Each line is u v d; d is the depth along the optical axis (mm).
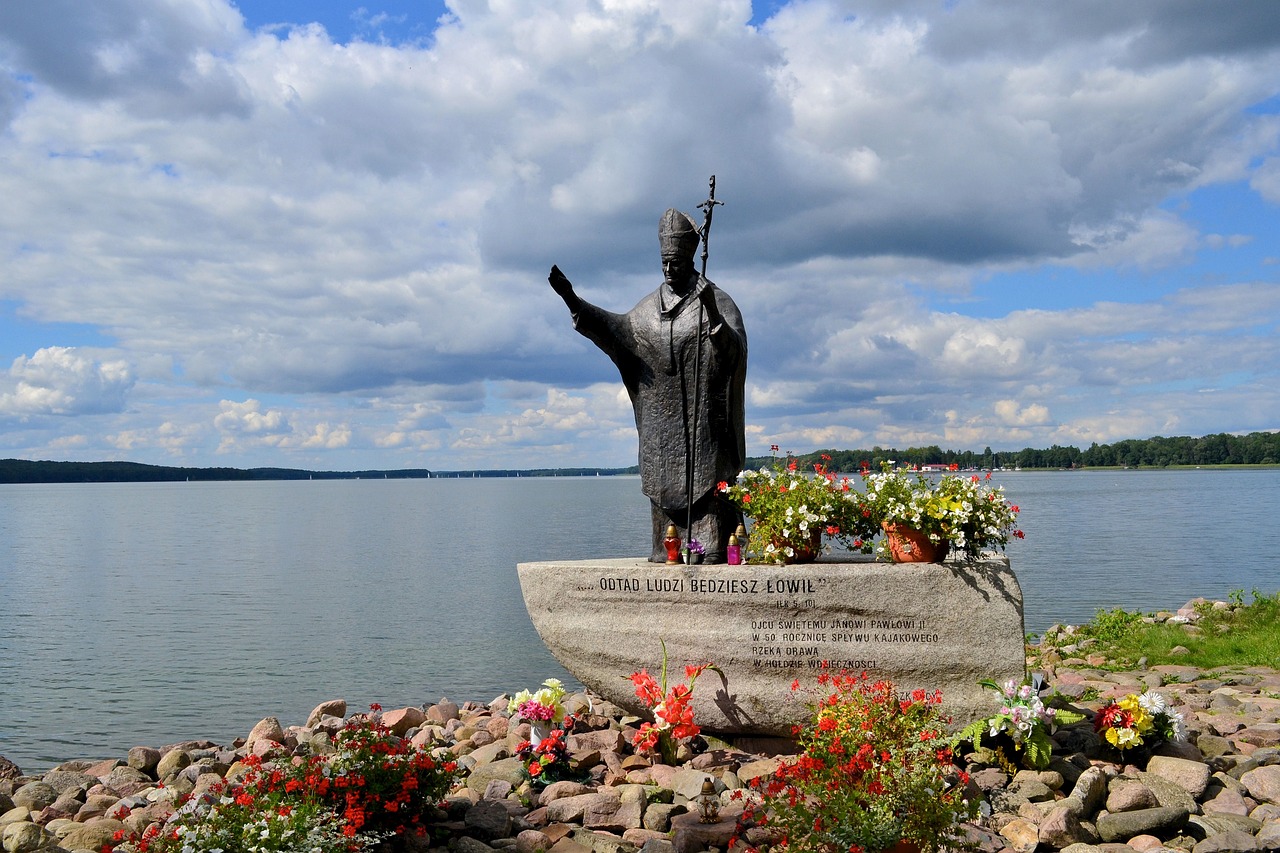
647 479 10734
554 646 10273
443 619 26000
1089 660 15039
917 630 9156
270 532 72688
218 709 16703
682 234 10508
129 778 10125
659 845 7152
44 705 17125
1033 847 7133
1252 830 7469
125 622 26812
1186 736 9203
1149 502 92500
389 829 7320
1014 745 8578
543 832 7594
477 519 87625
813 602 9383
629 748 9586
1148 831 7332
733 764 9125
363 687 18062
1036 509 80500
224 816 6719
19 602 31438
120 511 124188
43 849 7418
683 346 10469
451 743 10758
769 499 9844
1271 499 97250
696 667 9656
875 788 6531
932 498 9312
